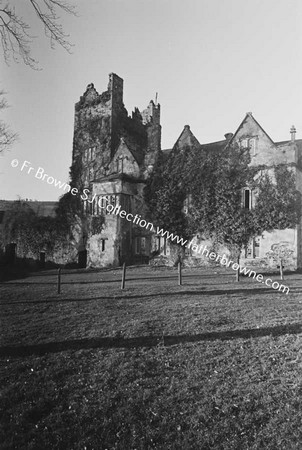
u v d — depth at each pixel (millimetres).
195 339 8234
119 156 29750
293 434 4898
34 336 8141
